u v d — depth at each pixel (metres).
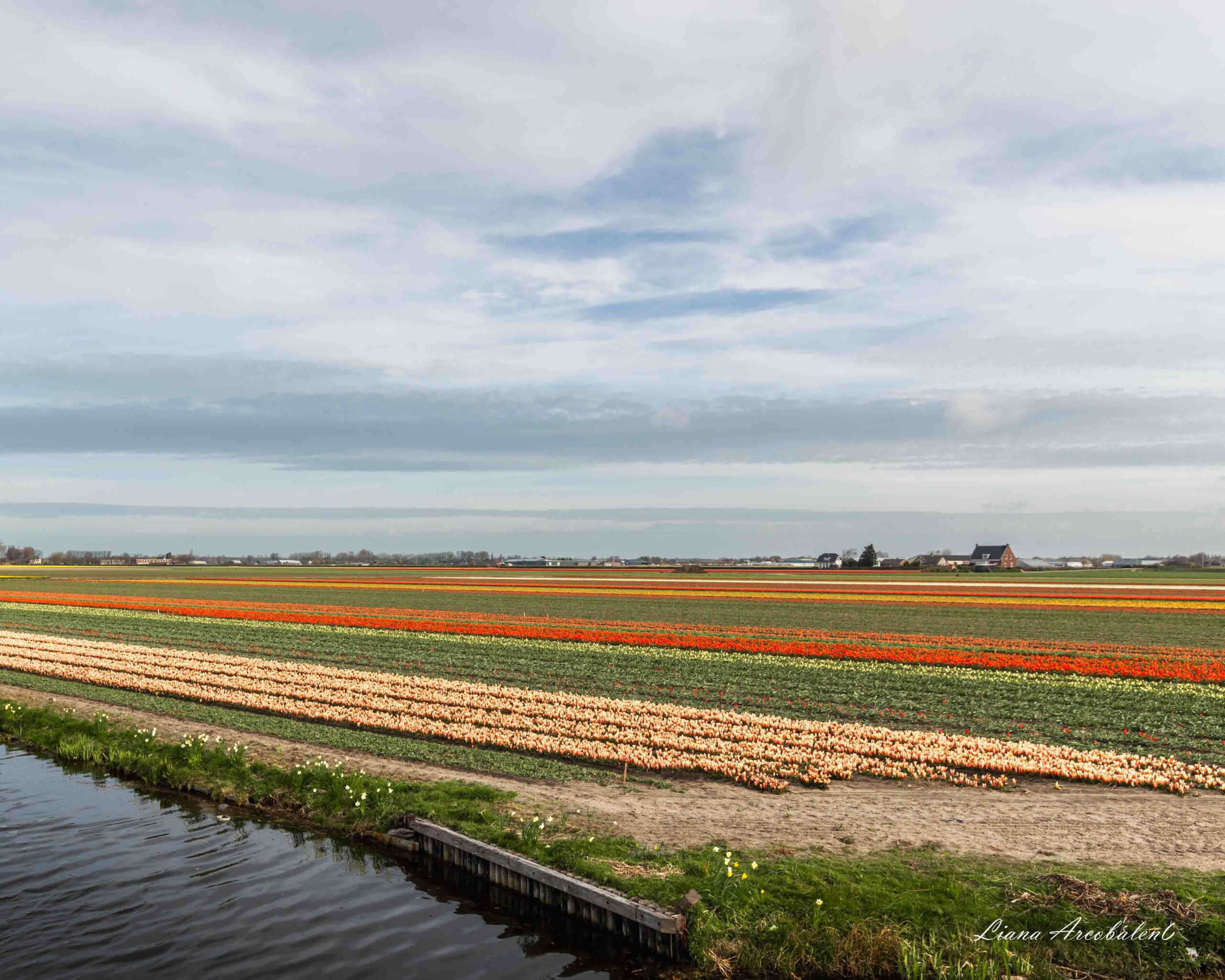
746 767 21.61
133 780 22.05
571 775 21.14
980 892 13.84
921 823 17.45
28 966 12.70
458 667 39.22
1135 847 15.89
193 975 12.51
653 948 13.27
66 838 17.92
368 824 18.22
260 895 15.36
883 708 29.97
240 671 36.91
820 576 162.50
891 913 13.24
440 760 22.36
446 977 12.69
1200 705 30.38
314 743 24.36
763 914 13.43
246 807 19.89
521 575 162.38
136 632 53.56
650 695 32.31
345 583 123.94
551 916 14.56
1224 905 13.10
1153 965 12.03
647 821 17.55
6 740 26.30
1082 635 53.47
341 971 12.76
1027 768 21.48
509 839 16.27
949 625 60.25
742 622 62.31
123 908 14.70
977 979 11.77
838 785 20.45
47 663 39.59
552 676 36.72
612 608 75.31
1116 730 26.42
